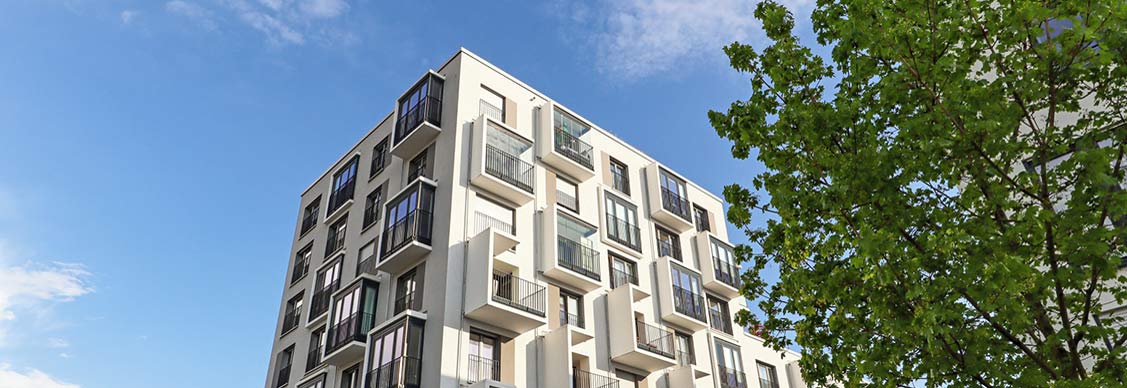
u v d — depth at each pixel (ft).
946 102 29.63
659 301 100.42
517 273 84.64
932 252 28.73
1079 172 27.61
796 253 36.35
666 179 117.08
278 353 106.42
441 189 87.51
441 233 82.74
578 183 101.81
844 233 31.24
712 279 110.42
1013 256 26.35
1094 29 26.99
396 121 101.40
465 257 81.82
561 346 80.02
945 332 26.96
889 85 30.68
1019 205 29.07
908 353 30.94
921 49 31.12
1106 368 27.35
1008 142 28.89
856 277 31.58
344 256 103.40
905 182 30.40
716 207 129.70
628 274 100.22
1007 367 28.73
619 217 103.81
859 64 33.32
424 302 79.46
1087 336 28.17
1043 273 28.66
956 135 31.12
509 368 77.51
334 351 85.87
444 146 92.27
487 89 100.22
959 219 30.63
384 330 78.13
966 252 28.84
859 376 33.35
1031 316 28.12
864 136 32.96
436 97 98.17
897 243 29.45
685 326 101.60
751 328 41.24
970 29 31.35
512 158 92.84
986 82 30.83
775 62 39.34
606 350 88.99
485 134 90.84
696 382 98.27
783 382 113.50
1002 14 31.24
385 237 88.22
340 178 117.80
